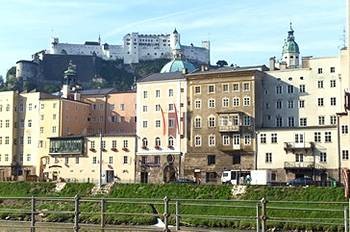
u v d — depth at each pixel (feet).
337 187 362.74
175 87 542.57
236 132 508.12
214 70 544.21
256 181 449.48
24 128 613.52
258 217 116.57
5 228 141.90
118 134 564.30
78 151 567.59
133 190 415.85
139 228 128.77
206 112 524.93
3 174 608.19
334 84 504.02
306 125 511.81
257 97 516.73
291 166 481.05
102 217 130.52
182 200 124.98
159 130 544.21
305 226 266.98
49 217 283.59
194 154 524.52
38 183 455.63
